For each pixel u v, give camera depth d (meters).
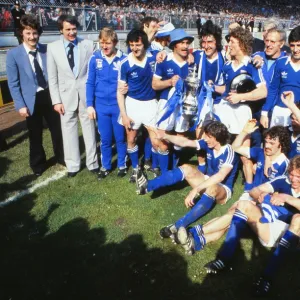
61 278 2.86
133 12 19.38
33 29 4.01
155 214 3.69
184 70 3.87
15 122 6.68
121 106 4.04
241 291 2.71
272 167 3.42
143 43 3.74
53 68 4.07
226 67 3.79
